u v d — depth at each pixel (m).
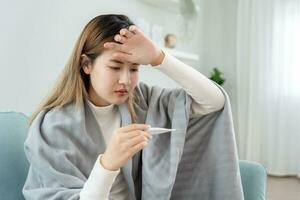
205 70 3.83
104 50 0.89
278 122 3.40
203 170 1.04
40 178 0.89
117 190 0.99
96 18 0.96
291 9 3.30
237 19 3.62
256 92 3.50
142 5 2.82
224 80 3.65
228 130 0.99
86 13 2.29
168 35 3.06
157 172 0.94
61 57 2.13
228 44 3.82
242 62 3.60
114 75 0.89
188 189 1.07
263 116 3.49
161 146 0.99
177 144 0.95
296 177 3.38
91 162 0.95
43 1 1.99
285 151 3.40
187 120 0.98
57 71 2.11
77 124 0.93
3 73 1.81
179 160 0.98
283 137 3.39
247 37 3.55
